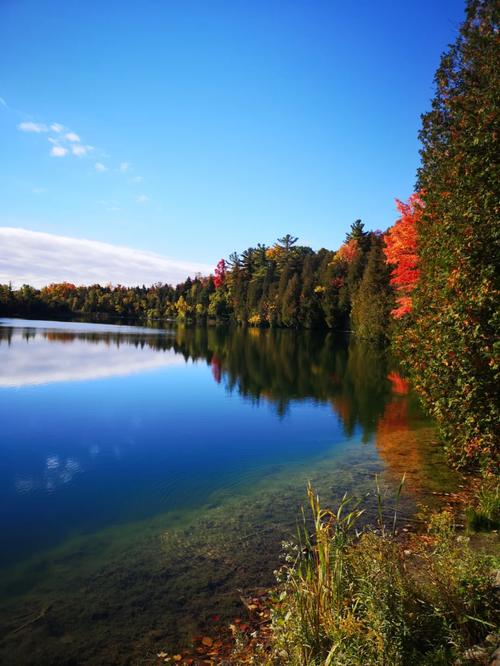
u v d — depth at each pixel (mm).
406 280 17203
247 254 96000
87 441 10062
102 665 3363
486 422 4621
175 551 5148
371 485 7242
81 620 3893
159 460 8789
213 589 4344
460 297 4715
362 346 38688
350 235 76062
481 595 2930
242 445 9844
